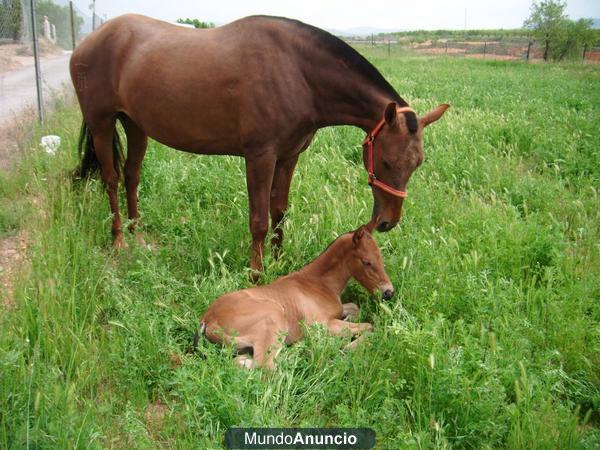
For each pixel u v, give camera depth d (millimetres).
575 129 9977
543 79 19625
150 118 5133
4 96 12180
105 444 3039
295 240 5250
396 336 3795
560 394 3680
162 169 6766
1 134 9062
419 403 3238
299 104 4668
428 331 3576
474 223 5605
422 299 4359
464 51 42250
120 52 5258
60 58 19844
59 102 10742
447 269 4723
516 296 4402
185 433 3141
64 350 3572
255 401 3254
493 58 37000
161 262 4918
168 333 3809
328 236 5371
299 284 4227
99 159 5699
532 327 4035
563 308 4250
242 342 3670
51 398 3012
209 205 6152
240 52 4668
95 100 5496
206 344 3727
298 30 4676
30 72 15711
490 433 3188
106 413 3154
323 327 3834
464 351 3576
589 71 24688
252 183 4824
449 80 18625
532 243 5141
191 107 4855
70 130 8398
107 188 5680
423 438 2936
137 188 6219
